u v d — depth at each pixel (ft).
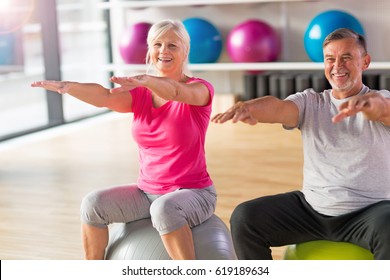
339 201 8.18
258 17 25.57
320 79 23.15
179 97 8.43
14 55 29.22
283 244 8.63
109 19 27.81
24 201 15.05
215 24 26.21
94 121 25.54
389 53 23.97
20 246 12.09
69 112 27.40
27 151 20.48
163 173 9.10
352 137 8.19
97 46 30.71
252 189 15.46
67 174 17.47
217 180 16.38
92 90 8.88
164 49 9.16
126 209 9.13
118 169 17.89
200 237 8.82
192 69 24.64
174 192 8.85
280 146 20.10
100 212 9.00
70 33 32.32
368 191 8.13
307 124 8.53
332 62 8.32
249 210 8.41
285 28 24.99
